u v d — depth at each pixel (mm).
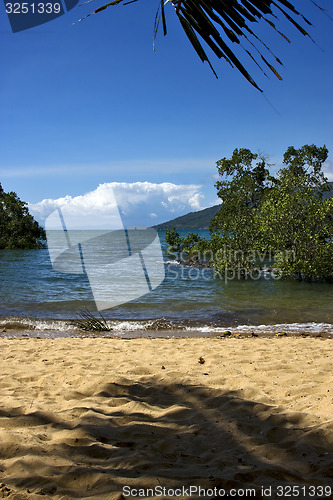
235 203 29422
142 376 4461
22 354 5816
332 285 14852
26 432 2881
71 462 2416
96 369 4863
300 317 9477
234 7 1224
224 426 2953
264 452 2523
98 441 2736
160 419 3164
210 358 5316
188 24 1312
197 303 11102
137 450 2600
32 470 2305
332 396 3479
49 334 8000
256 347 6121
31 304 10953
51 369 4852
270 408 3273
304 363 4895
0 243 35531
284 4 1137
